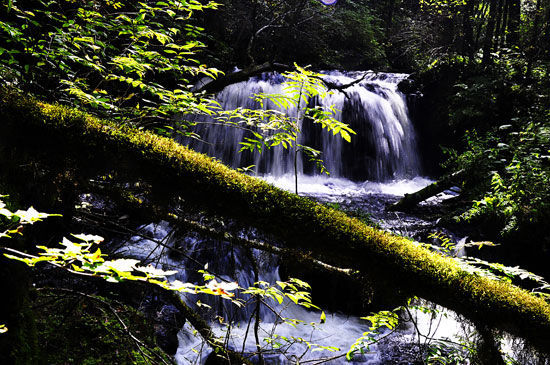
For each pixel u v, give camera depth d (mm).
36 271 1988
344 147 12727
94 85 3035
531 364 1896
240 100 11555
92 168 1568
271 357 4434
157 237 4980
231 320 2221
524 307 1828
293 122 2248
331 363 4594
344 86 6234
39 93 2271
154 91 2383
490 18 13531
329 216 1734
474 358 2131
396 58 18609
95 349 2355
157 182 1604
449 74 13703
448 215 8305
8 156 1516
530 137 8633
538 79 11602
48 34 2311
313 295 5699
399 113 13633
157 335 3611
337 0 17547
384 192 11594
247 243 1941
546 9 13320
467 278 1853
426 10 18938
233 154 11164
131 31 2438
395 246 1782
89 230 2748
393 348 4738
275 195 1680
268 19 11492
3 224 1431
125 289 2859
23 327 1511
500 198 7340
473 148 9297
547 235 6793
